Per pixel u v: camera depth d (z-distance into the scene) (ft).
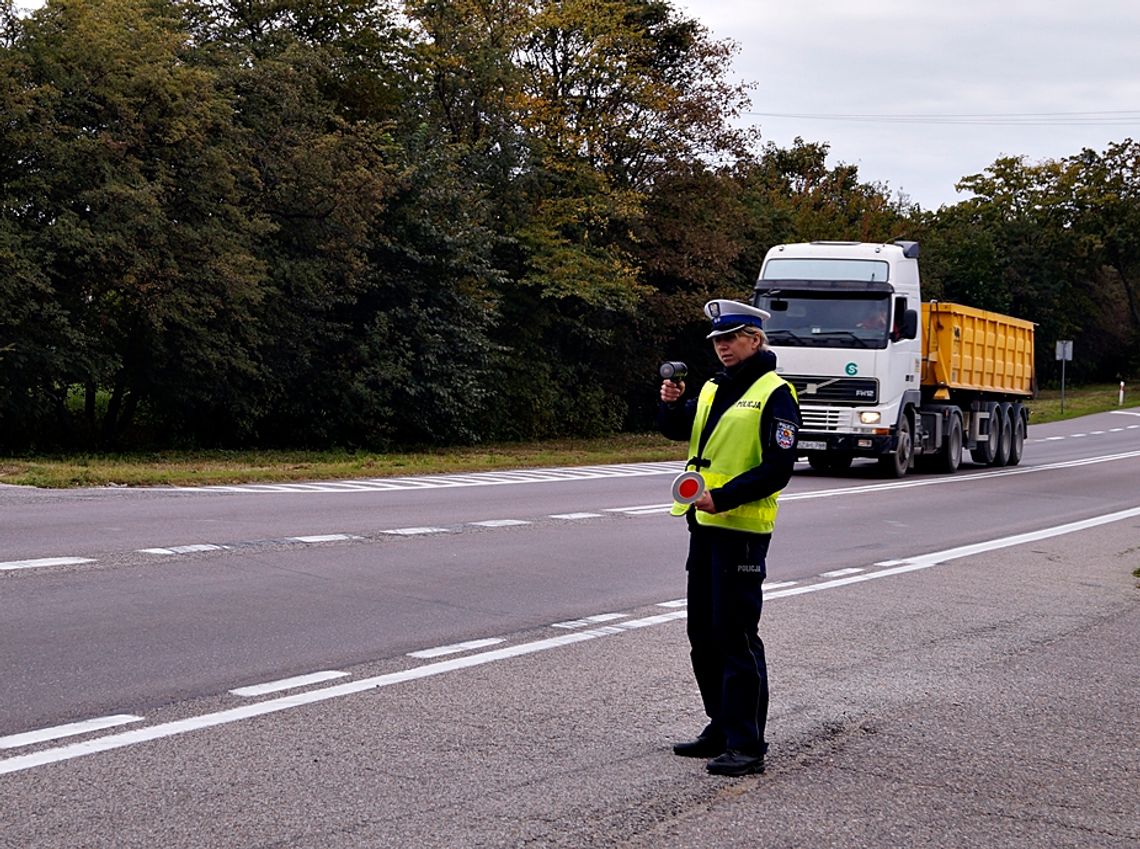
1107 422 174.91
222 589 31.58
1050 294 281.95
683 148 145.28
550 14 135.74
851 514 59.00
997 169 294.25
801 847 15.44
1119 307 294.46
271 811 15.93
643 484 70.90
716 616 18.63
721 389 19.06
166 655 24.58
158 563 34.63
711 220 153.17
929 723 21.93
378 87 130.00
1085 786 18.66
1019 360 101.96
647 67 143.43
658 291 152.97
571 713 21.45
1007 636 30.50
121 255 86.89
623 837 15.51
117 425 105.70
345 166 106.52
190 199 94.22
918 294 81.66
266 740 19.19
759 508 18.63
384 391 111.24
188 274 90.58
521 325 141.08
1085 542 50.93
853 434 77.25
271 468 72.90
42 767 17.43
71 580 31.53
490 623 29.40
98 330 91.76
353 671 24.04
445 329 114.83
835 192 226.38
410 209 113.60
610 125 140.56
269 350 105.60
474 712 21.33
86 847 14.49
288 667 24.14
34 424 100.42
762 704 18.75
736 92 148.66
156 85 89.97
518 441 138.92
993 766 19.45
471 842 15.07
